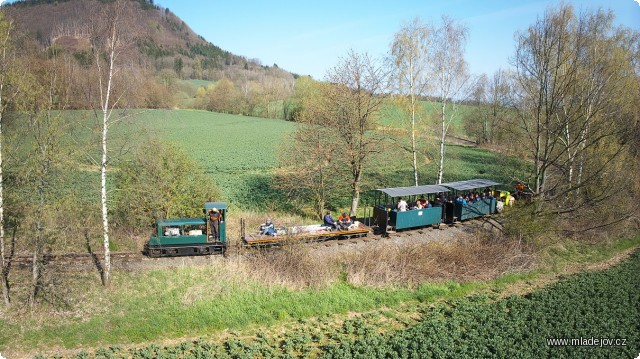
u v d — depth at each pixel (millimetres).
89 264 21219
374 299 20812
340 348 16578
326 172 32125
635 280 23469
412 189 29266
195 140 71812
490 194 33750
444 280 23203
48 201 19875
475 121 70312
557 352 16234
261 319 18547
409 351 16297
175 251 22703
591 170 31000
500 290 22609
